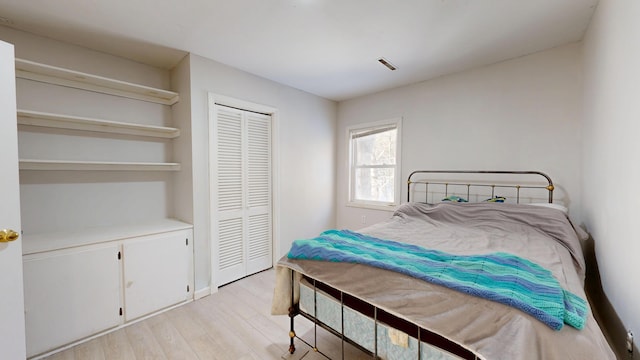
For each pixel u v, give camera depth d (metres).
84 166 2.22
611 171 1.44
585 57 2.06
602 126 1.61
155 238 2.18
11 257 1.31
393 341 1.24
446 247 1.84
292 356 1.69
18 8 1.72
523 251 1.71
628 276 1.22
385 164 3.69
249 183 3.00
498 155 2.69
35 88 2.03
